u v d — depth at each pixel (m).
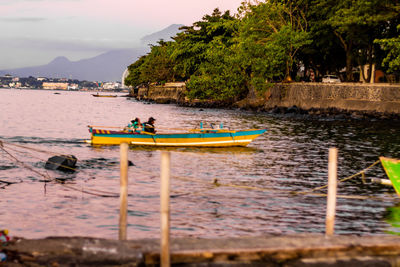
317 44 66.50
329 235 7.55
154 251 6.55
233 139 28.69
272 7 69.56
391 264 6.66
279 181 18.08
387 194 15.89
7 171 18.30
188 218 12.18
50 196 14.38
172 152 26.08
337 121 53.59
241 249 6.64
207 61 95.12
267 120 55.59
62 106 98.88
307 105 67.06
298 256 6.76
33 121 51.97
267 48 69.19
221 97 87.44
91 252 6.61
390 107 55.62
